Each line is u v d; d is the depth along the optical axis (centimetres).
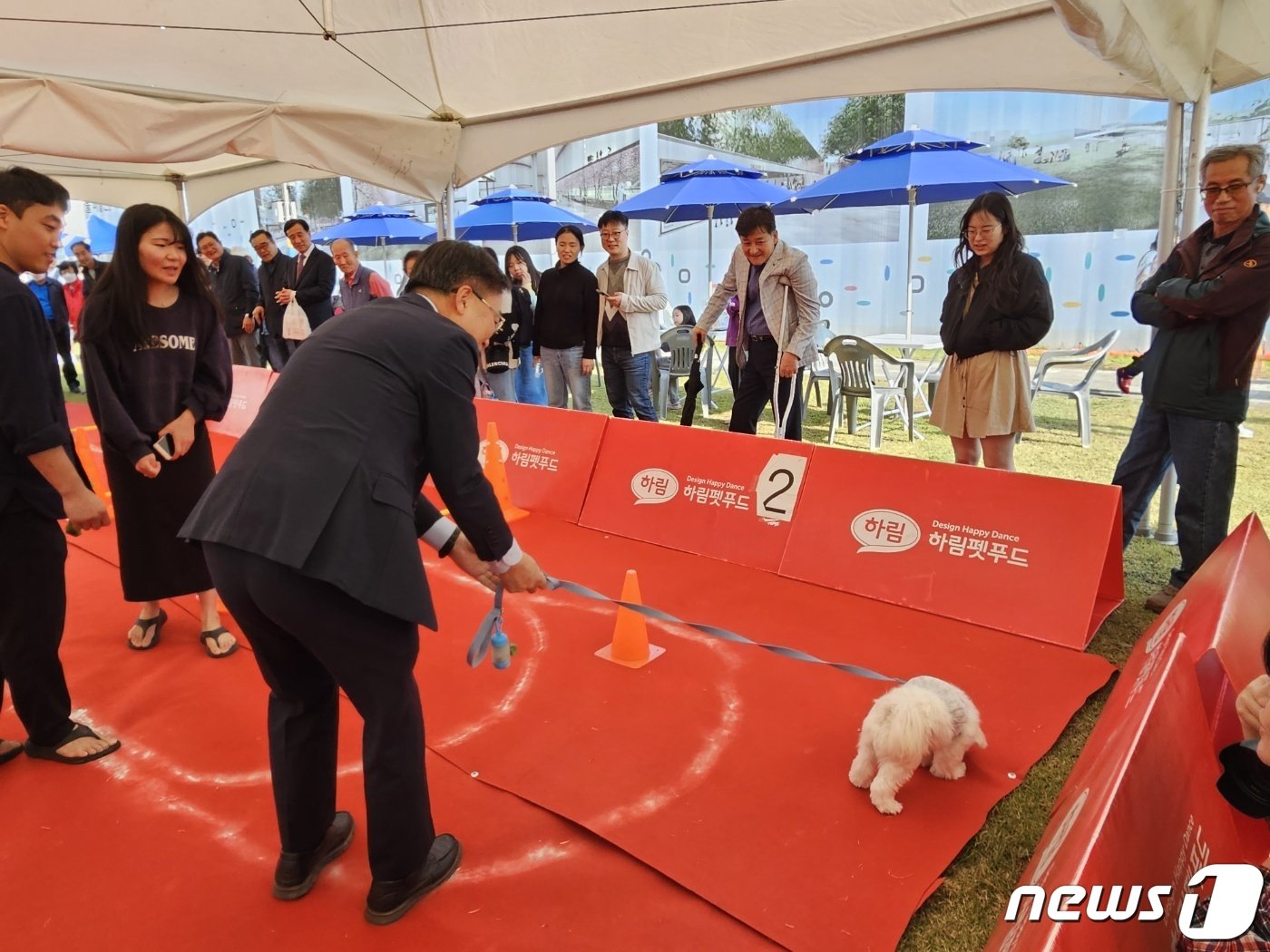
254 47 575
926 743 251
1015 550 397
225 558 193
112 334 331
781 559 464
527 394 896
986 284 437
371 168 701
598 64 603
